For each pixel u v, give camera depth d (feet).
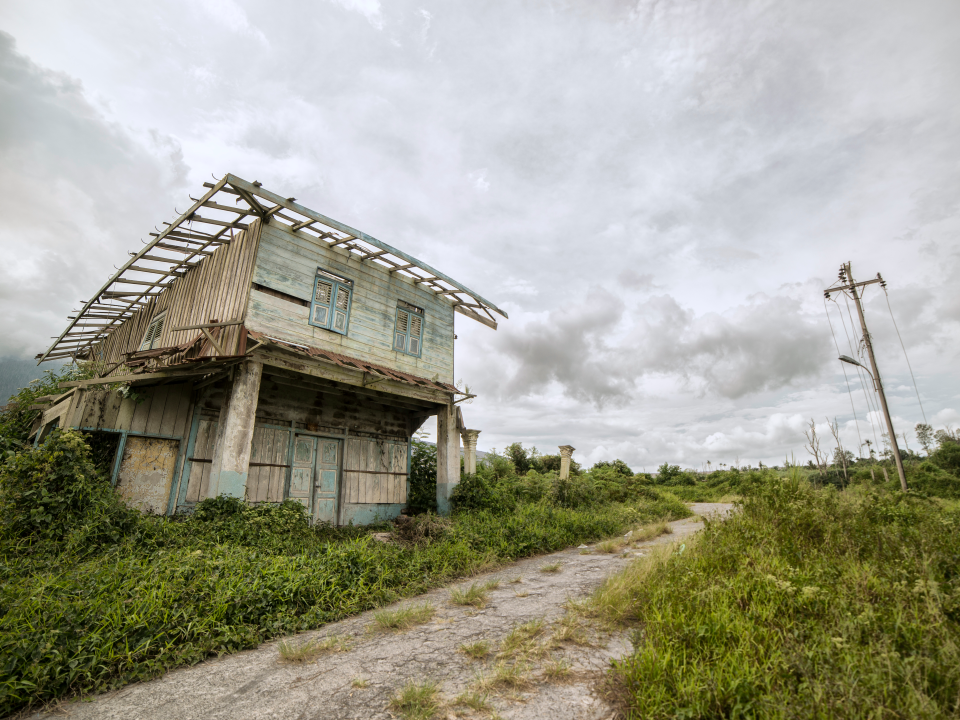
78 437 24.79
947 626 11.82
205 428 34.27
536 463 95.50
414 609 18.24
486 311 49.73
